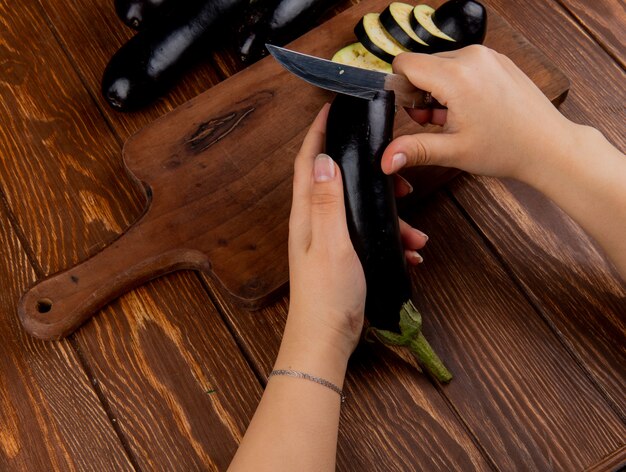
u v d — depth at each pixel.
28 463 0.64
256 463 0.51
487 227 0.72
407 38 0.72
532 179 0.59
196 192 0.70
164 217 0.69
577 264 0.70
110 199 0.73
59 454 0.64
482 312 0.68
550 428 0.64
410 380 0.66
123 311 0.69
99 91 0.79
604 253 0.70
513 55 0.76
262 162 0.72
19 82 0.78
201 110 0.74
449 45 0.71
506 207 0.72
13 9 0.82
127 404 0.66
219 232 0.69
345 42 0.78
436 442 0.64
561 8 0.83
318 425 0.53
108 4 0.83
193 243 0.68
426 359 0.62
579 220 0.60
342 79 0.57
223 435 0.65
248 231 0.69
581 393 0.65
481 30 0.71
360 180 0.56
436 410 0.65
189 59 0.78
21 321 0.65
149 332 0.68
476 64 0.56
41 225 0.72
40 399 0.66
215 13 0.77
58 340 0.67
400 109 0.73
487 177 0.74
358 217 0.56
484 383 0.66
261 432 0.52
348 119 0.57
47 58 0.80
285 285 0.67
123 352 0.67
